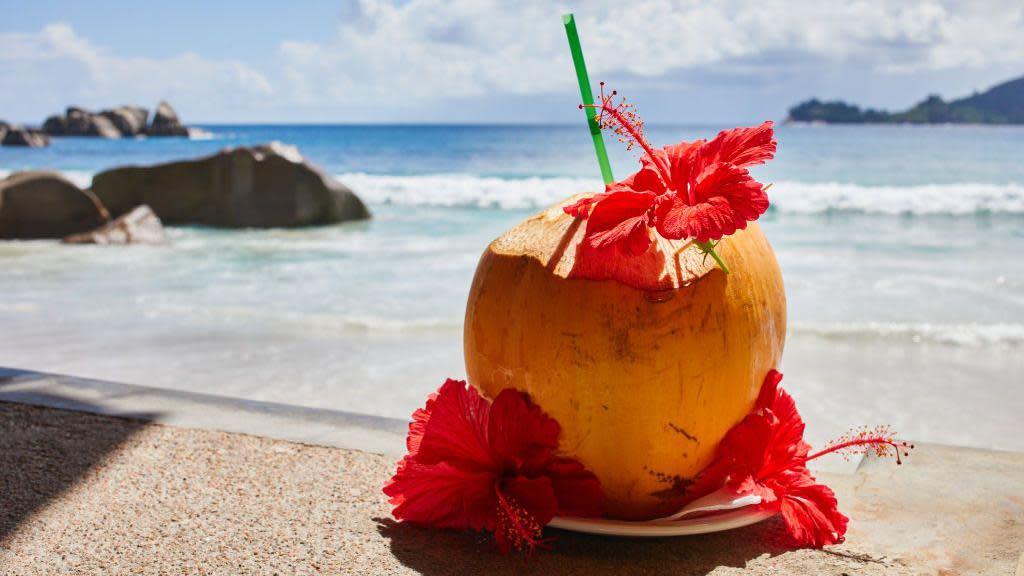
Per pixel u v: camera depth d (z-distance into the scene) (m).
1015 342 1.32
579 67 0.61
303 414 0.81
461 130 22.41
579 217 0.60
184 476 0.69
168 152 11.71
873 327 1.39
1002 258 2.13
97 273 2.05
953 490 0.67
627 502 0.60
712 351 0.57
